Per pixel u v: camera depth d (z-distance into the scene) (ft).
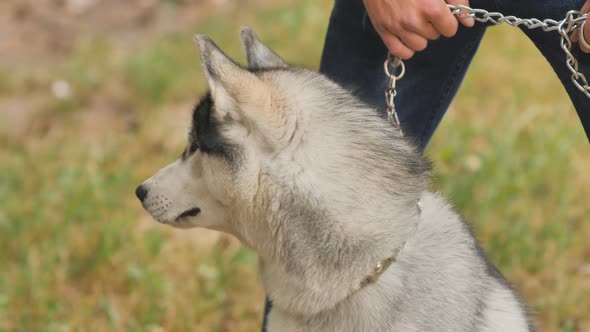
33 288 18.13
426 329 10.80
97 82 30.17
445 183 21.16
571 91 11.05
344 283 10.80
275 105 10.79
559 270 18.67
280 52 30.73
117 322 17.33
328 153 10.75
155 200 12.12
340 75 13.23
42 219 20.79
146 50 32.99
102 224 20.33
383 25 10.77
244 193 11.00
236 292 18.60
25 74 31.37
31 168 23.95
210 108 11.08
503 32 30.91
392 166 10.96
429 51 12.50
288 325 11.62
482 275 11.46
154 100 28.78
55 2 39.29
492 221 19.95
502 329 11.46
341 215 10.64
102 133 26.73
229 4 38.14
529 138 23.99
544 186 21.65
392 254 10.84
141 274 18.34
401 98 13.05
